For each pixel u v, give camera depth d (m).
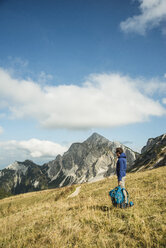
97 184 31.88
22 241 5.80
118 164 7.16
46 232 6.05
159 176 16.78
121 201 6.80
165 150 124.81
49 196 33.66
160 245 4.07
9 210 21.80
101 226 5.55
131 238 4.61
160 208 6.17
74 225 6.07
